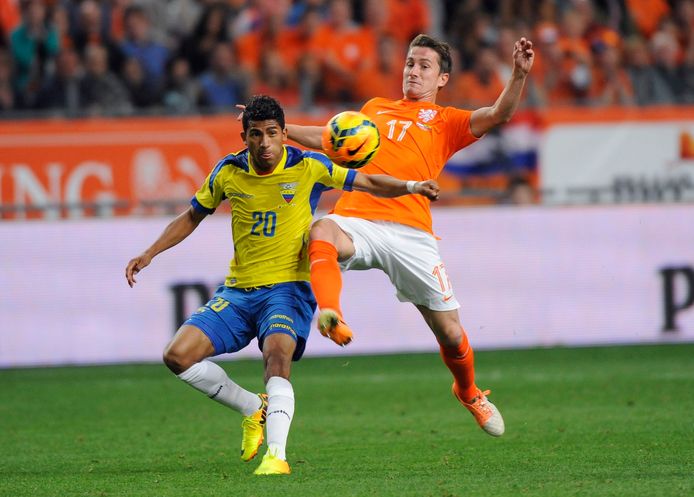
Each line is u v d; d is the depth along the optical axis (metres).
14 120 48.25
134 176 46.47
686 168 49.25
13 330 44.06
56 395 37.62
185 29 59.44
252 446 23.45
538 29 57.72
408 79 24.97
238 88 52.88
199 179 46.84
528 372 40.78
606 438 26.69
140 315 44.56
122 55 53.62
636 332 46.62
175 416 32.88
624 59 57.25
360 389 37.84
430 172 24.34
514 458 24.11
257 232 22.41
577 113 48.78
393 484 20.31
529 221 46.28
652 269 46.72
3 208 44.31
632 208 46.66
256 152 21.59
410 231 23.70
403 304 45.72
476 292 46.00
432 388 37.72
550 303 46.34
